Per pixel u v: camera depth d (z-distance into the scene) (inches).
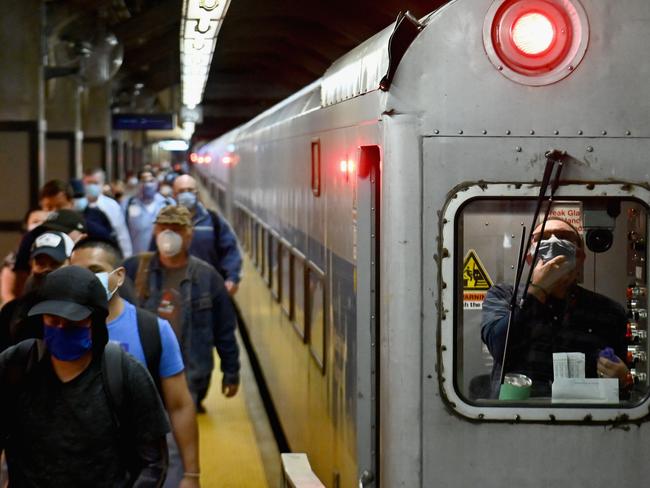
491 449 154.2
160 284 284.5
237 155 657.6
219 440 356.5
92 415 146.9
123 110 1508.4
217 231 399.5
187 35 426.9
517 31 152.6
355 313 184.2
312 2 1218.6
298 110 292.8
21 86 621.9
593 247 155.6
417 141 153.6
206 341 289.0
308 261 261.9
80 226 256.4
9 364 147.3
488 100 153.5
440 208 153.7
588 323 155.9
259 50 1667.1
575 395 155.4
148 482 151.3
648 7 153.3
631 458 154.1
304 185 270.5
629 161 153.9
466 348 155.9
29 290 197.6
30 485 147.6
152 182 538.9
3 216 617.0
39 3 625.3
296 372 297.3
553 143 153.7
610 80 153.5
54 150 911.7
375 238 171.5
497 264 155.6
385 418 156.7
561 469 154.1
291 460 210.8
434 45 153.5
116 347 150.9
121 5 945.5
